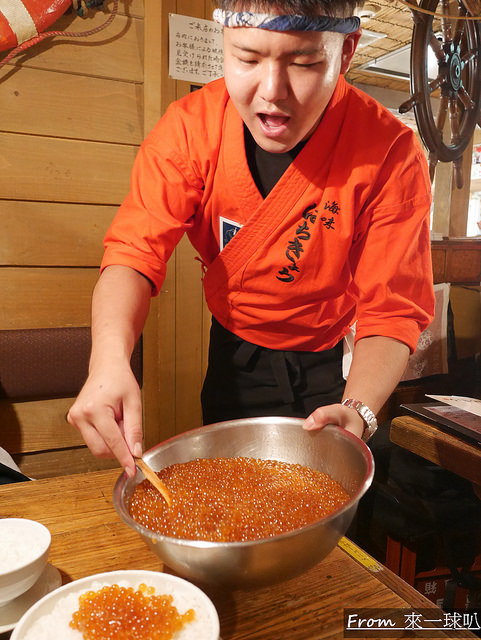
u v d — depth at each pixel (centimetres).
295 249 115
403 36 339
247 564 57
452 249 277
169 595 59
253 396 137
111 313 95
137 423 77
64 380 216
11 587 61
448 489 164
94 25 212
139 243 108
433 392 261
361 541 170
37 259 217
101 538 82
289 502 70
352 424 84
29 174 210
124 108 223
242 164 111
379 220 111
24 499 93
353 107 109
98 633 54
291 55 77
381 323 107
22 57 203
